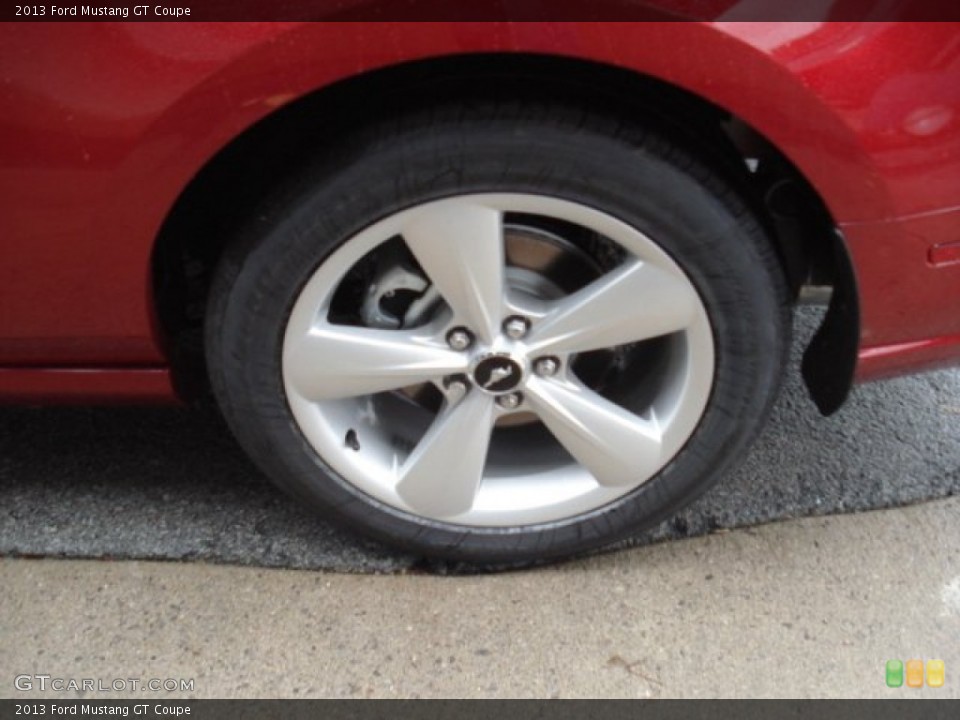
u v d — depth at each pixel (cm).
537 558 219
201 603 216
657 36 155
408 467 206
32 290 183
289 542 229
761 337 188
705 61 158
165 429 263
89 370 201
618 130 168
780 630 208
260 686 200
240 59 158
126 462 253
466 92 170
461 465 204
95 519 236
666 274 181
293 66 158
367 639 208
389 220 175
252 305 183
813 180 170
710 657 203
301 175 173
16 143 166
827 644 204
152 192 171
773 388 195
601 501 210
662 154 169
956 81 163
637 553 225
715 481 208
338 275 182
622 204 173
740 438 200
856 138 165
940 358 196
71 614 214
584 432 200
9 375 202
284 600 217
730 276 180
